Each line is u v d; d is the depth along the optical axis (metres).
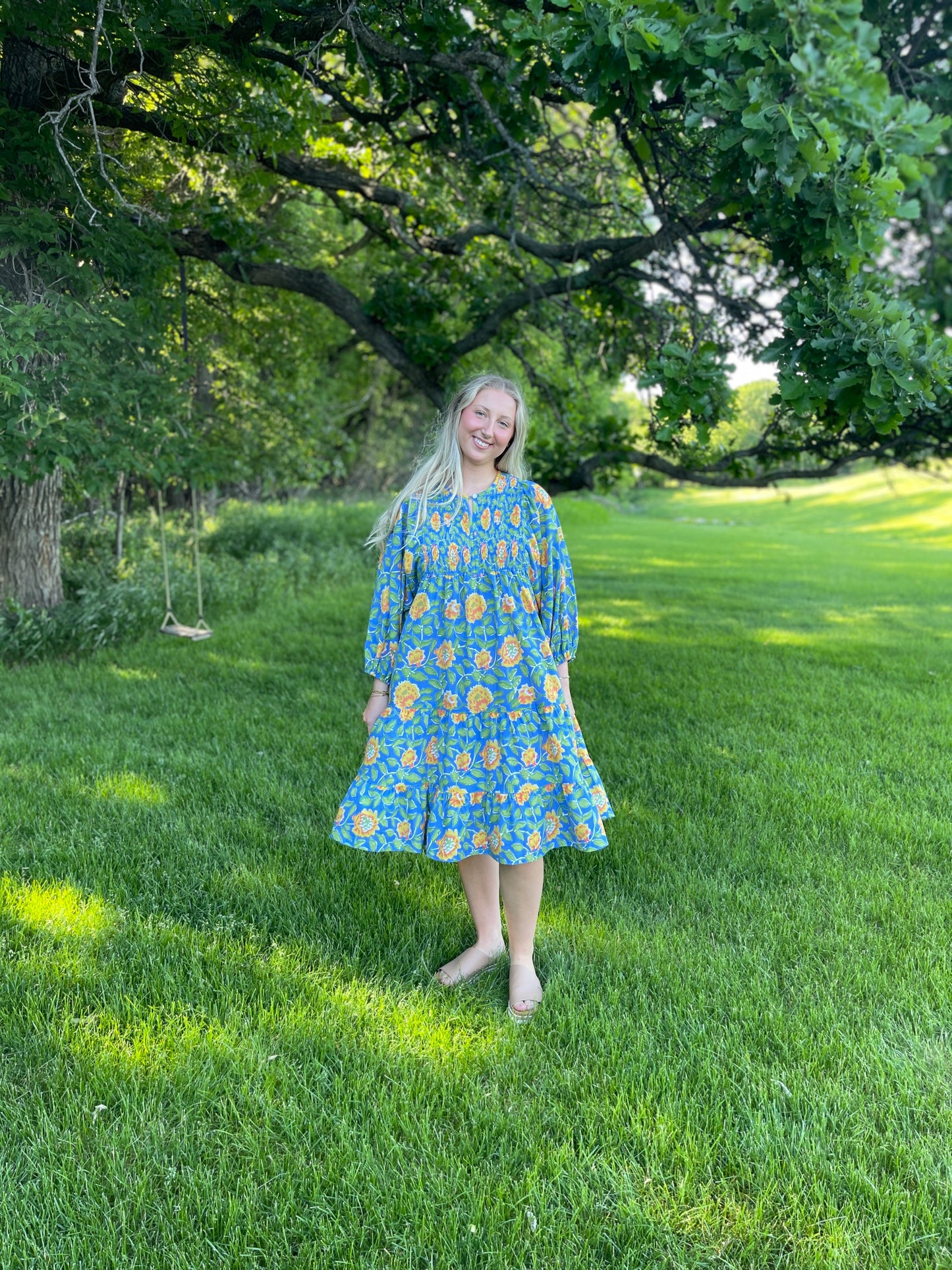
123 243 4.71
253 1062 2.03
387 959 2.49
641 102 2.74
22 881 2.89
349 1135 1.83
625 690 5.77
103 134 4.59
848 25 2.02
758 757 4.36
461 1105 1.95
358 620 7.94
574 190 5.77
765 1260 1.58
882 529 27.00
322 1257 1.57
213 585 8.50
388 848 2.24
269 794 3.70
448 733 2.24
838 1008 2.28
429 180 6.93
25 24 3.78
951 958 2.51
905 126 2.03
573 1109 1.94
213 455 5.52
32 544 6.64
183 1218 1.65
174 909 2.76
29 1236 1.61
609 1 2.36
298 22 4.10
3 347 3.97
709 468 5.60
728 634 8.19
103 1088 1.96
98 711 4.92
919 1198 1.68
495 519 2.27
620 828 3.46
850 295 2.83
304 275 6.55
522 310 6.96
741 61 2.31
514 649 2.24
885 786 4.00
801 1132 1.83
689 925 2.71
